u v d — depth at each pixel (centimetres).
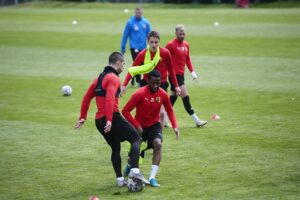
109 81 2686
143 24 5778
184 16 13338
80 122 2781
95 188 2738
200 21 11944
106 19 13088
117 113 2725
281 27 10106
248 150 3272
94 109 4588
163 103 2831
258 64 6475
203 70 6253
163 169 2981
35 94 5184
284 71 5959
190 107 3881
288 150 3244
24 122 4141
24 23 12450
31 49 8312
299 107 4344
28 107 4644
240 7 15812
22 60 7294
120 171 2759
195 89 5238
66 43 8900
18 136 3756
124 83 3344
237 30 9950
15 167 3100
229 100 4719
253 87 5203
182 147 3391
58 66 6775
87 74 6200
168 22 11881
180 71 3891
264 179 2762
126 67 6725
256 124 3881
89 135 3753
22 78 6009
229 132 3706
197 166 3012
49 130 3897
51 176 2939
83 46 8538
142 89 2798
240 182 2731
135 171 2650
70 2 19312
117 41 9019
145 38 5812
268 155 3158
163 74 3453
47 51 8081
